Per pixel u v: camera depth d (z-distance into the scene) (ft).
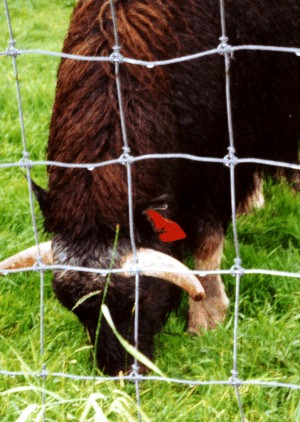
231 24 13.67
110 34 12.04
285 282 14.83
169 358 13.26
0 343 13.51
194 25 13.14
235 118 14.17
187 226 14.43
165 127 12.30
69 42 12.55
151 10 12.64
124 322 11.87
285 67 15.03
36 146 21.38
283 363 12.78
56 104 12.24
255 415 11.32
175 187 12.98
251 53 14.14
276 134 15.56
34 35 35.09
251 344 13.14
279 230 17.24
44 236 15.71
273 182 18.85
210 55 13.29
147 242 11.58
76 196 11.55
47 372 9.88
